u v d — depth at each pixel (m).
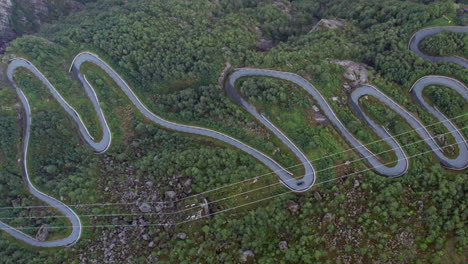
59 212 96.88
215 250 83.94
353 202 90.69
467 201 83.69
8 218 95.19
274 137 107.88
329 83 113.00
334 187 94.56
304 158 103.00
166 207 93.50
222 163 98.62
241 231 86.56
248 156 105.19
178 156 99.56
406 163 99.19
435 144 101.81
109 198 98.25
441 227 81.00
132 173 103.19
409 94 111.69
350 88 114.44
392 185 89.88
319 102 111.88
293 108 109.88
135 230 91.06
